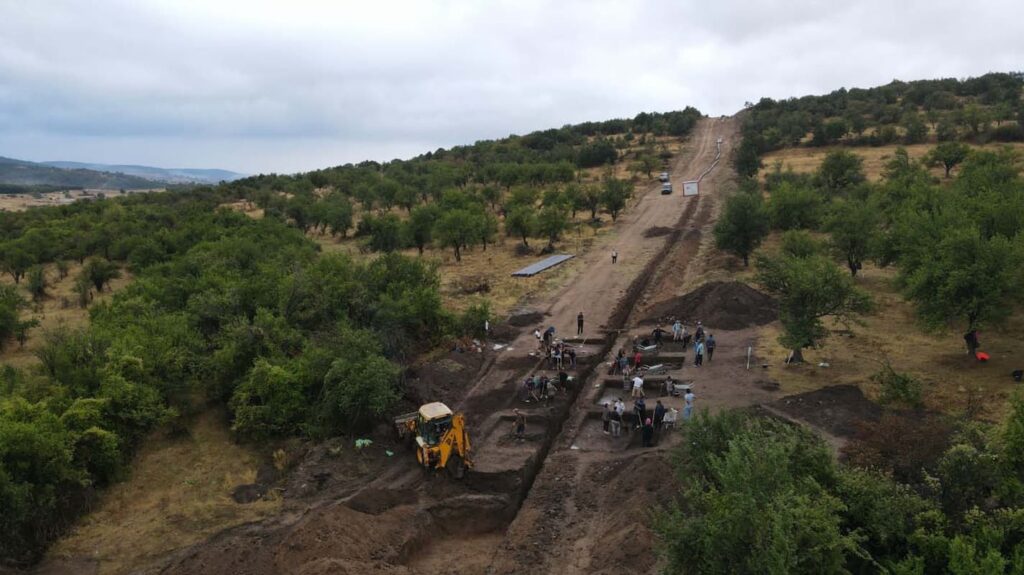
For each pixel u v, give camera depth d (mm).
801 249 41062
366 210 84688
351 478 20906
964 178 46250
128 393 22453
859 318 32250
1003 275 23281
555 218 58250
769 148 108125
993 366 24547
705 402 24281
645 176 100875
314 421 23969
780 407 22953
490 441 23266
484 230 59031
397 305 31875
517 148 136875
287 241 54781
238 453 22875
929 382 23734
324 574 14250
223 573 15211
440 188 88625
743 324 33281
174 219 71625
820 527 10570
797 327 26000
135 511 19094
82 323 40188
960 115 94062
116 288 50812
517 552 16734
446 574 16219
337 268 36094
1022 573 9969
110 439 20109
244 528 17984
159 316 30938
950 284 23906
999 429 12984
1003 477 12273
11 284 50938
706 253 52594
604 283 44969
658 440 22141
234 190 111250
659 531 11992
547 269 50062
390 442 23344
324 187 109562
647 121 155500
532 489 19953
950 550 10805
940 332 26266
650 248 55812
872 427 16125
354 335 26188
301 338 28719
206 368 26188
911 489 12891
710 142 125562
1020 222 29016
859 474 12969
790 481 11578
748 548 10547
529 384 26547
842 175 71625
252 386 24109
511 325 36469
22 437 17422
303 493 19891
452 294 43812
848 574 10539
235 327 27547
